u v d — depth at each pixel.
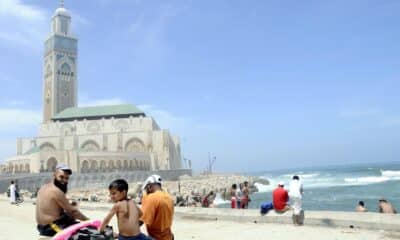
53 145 124.12
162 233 7.38
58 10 169.75
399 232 11.81
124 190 6.84
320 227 13.38
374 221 12.48
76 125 131.50
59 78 160.50
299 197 14.05
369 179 113.81
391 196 62.41
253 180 123.12
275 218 14.85
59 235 6.69
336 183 107.69
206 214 16.95
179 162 135.88
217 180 105.81
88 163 99.94
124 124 129.50
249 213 15.97
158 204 7.32
